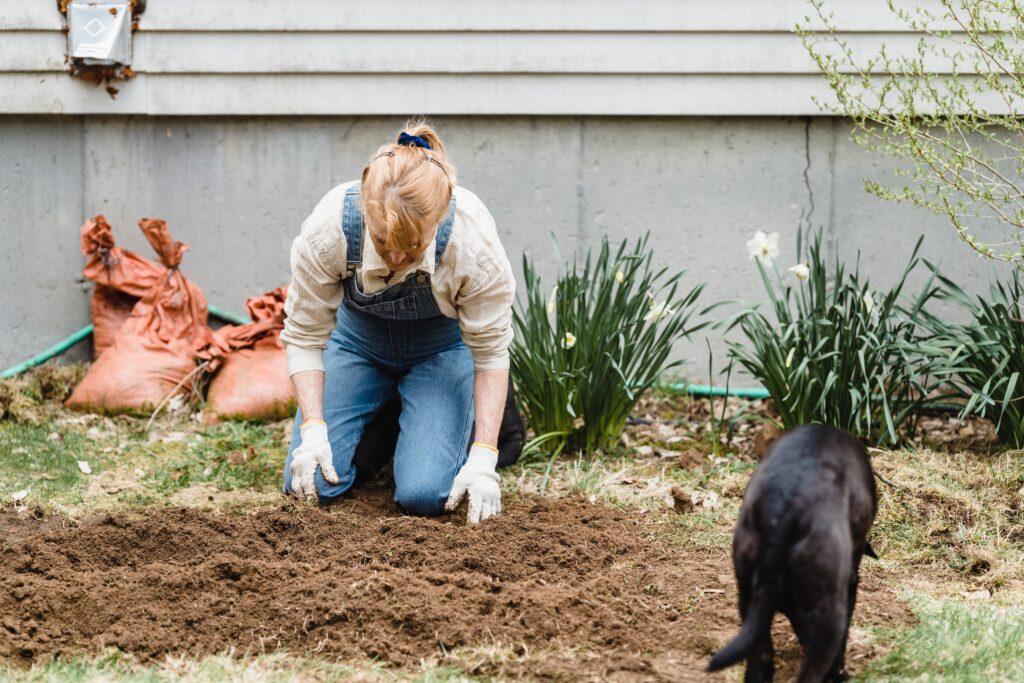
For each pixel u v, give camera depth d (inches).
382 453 195.5
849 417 201.3
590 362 201.8
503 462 193.2
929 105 231.6
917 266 238.8
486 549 158.4
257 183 242.1
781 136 238.2
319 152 241.3
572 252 243.8
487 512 169.8
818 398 201.9
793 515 105.6
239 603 140.3
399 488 176.6
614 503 185.0
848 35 231.6
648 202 241.8
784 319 205.2
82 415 219.6
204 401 225.6
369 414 186.5
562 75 235.8
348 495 187.5
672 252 242.8
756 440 205.8
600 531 169.2
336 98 237.1
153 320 229.6
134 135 239.9
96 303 235.0
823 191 239.1
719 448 209.6
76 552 156.7
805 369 201.0
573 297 203.5
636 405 231.3
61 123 238.2
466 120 240.1
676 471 198.1
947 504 179.2
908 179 236.7
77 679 122.9
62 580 146.3
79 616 137.8
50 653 130.5
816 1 230.1
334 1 233.6
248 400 219.9
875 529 173.9
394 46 235.1
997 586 157.8
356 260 161.8
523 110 236.8
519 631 136.3
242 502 184.7
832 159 237.9
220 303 245.6
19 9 230.7
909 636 136.5
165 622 136.1
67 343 241.0
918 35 230.8
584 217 242.5
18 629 134.1
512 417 191.8
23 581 143.9
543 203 242.4
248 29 233.8
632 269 203.8
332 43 235.1
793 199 240.1
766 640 114.2
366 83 236.8
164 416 220.5
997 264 235.1
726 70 233.6
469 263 161.5
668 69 234.4
